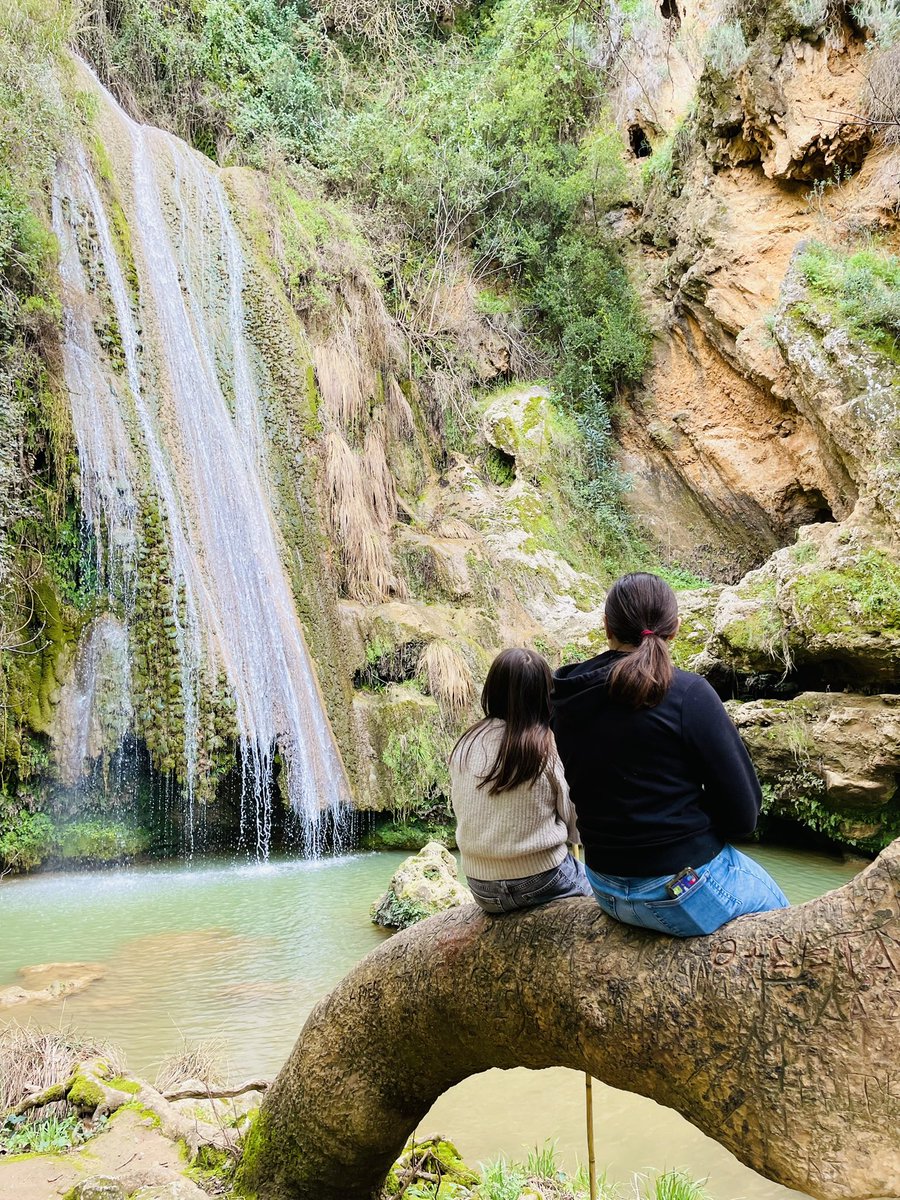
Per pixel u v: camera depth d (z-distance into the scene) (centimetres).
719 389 1617
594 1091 486
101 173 1233
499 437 1659
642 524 1711
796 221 1458
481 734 276
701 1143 430
